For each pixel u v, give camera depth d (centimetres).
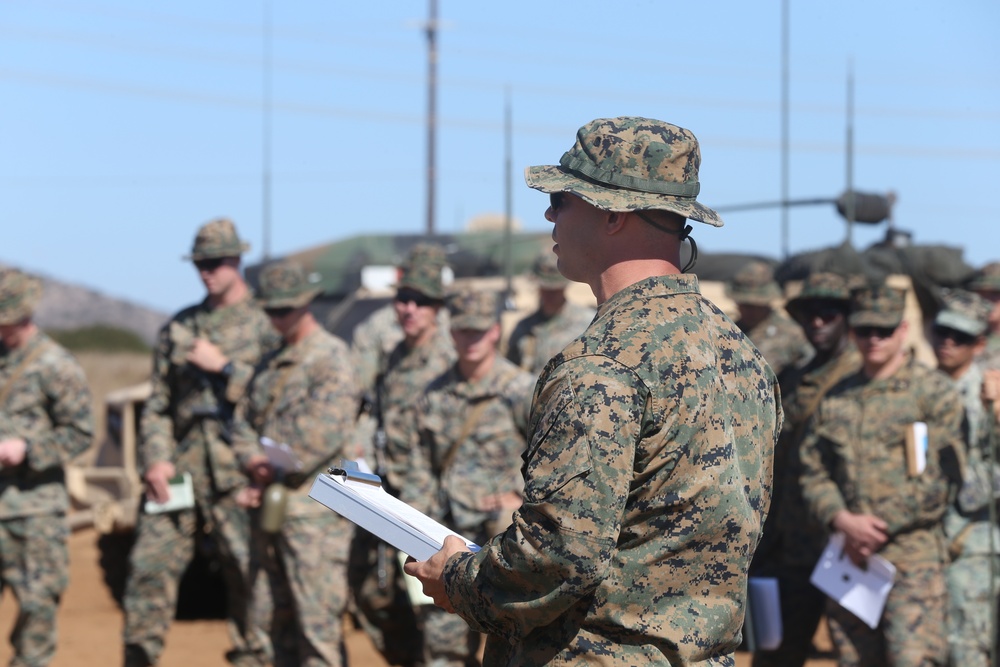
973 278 1460
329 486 606
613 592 532
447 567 564
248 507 1279
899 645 1099
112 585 1841
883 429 1132
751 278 1672
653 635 529
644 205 543
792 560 1235
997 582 1195
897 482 1117
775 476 1280
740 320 1703
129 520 1744
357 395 1304
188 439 1397
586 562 510
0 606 1816
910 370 1150
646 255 561
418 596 1235
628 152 554
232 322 1416
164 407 1409
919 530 1121
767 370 582
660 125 564
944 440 1126
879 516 1116
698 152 571
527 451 544
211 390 1381
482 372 1288
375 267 2383
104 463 1834
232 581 1384
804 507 1223
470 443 1277
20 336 1373
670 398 525
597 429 514
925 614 1104
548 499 514
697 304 557
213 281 1408
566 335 1817
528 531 521
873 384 1151
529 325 1845
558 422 521
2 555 1355
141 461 1395
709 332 552
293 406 1266
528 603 527
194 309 1427
